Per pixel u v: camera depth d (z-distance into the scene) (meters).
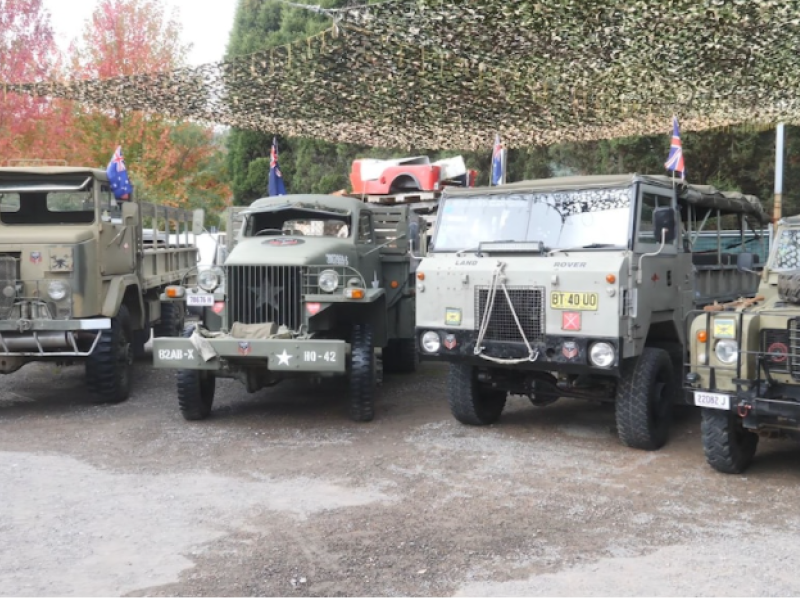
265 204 9.02
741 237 9.81
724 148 17.31
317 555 4.60
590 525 5.05
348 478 6.10
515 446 7.02
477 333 7.00
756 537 4.83
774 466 6.39
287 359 7.35
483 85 9.44
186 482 6.02
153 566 4.47
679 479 6.03
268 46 26.16
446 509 5.37
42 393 9.69
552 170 19.83
